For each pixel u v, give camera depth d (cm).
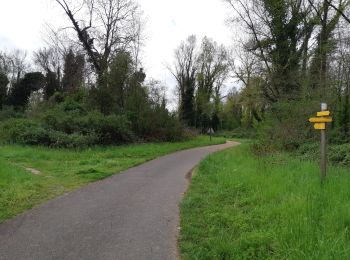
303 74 2436
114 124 2555
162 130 3375
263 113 2591
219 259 521
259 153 1930
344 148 1465
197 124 6600
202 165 1559
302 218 609
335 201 717
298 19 2516
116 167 1542
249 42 2822
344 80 2150
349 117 1923
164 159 2009
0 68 6444
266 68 2667
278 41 2583
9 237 620
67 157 1853
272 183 939
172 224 705
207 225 688
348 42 2250
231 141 4859
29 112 4200
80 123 2491
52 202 882
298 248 492
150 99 3356
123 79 3175
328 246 486
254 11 2661
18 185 1020
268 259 497
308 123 2052
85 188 1069
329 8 2283
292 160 1410
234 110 7081
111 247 577
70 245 585
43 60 5881
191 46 6412
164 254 550
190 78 6406
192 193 989
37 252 553
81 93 3228
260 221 665
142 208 834
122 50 3500
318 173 1048
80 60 3991
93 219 737
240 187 995
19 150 1973
